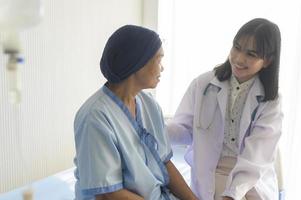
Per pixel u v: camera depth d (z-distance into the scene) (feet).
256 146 4.92
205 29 7.83
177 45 8.20
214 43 7.78
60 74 6.37
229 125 5.17
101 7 7.14
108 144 3.75
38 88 5.94
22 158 5.80
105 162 3.69
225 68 5.26
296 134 7.20
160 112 4.63
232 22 7.49
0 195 5.00
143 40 3.84
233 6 7.43
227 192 4.68
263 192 5.04
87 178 3.69
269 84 4.98
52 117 6.32
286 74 7.04
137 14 8.29
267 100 5.01
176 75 8.30
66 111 6.63
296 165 7.29
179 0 8.02
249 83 5.11
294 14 6.88
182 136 5.51
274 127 4.94
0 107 5.30
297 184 7.34
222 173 5.20
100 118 3.78
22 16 2.00
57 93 6.36
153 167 4.32
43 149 6.22
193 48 8.04
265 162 4.99
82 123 3.80
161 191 4.45
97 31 7.13
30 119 5.86
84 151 3.72
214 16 7.68
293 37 6.93
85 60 6.93
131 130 4.11
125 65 3.84
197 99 5.35
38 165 6.15
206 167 5.19
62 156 6.67
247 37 4.55
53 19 6.06
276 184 5.37
